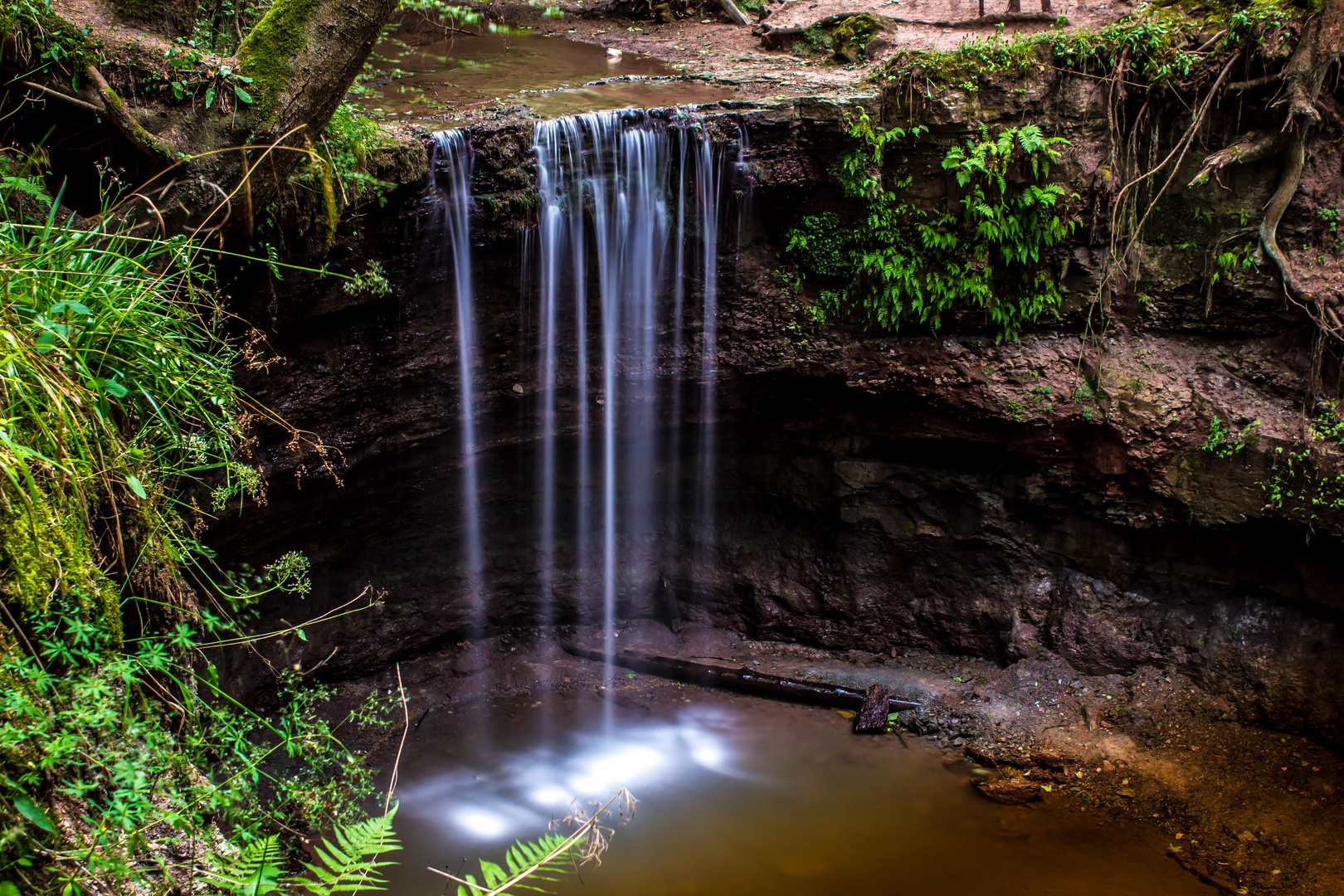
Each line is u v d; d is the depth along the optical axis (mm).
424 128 6672
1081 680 8188
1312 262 7066
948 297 7750
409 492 8062
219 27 5824
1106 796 7148
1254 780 7090
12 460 2521
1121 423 7535
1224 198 7262
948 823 6871
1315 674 7395
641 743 7910
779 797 7188
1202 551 7805
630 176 7297
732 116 7270
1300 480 7078
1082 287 7688
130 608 3271
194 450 3754
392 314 6918
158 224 4559
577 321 7793
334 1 4891
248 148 4566
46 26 4543
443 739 7902
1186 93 7129
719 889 6172
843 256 7836
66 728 2242
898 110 7355
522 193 6926
